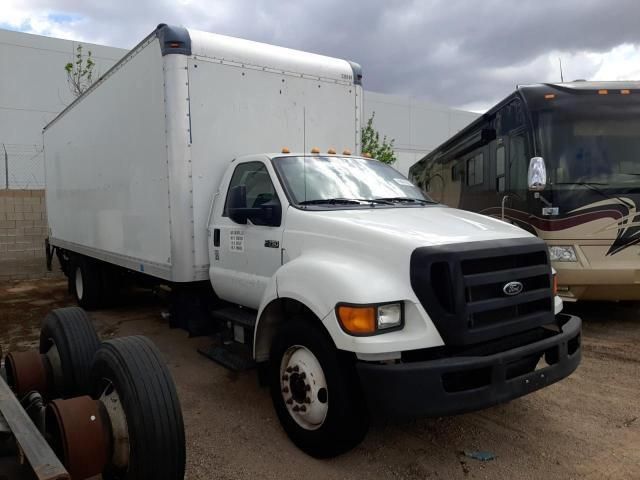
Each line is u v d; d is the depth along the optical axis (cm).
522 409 459
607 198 685
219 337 552
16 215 1304
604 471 360
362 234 371
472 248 342
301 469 365
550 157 716
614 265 682
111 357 310
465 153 1058
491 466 367
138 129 618
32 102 1681
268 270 457
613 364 572
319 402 368
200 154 551
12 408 288
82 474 283
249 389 515
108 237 744
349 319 331
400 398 317
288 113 612
